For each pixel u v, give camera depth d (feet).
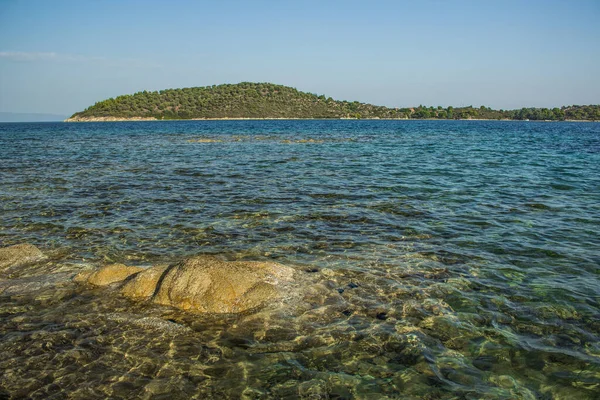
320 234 38.93
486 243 36.17
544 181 64.90
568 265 31.24
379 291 27.09
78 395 17.87
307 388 18.34
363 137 184.44
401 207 48.60
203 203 51.39
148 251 35.01
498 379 18.84
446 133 227.61
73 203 51.90
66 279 29.22
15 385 18.43
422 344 21.42
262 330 22.62
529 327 22.91
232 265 27.48
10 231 40.52
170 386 18.43
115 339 21.85
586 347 21.03
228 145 140.05
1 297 26.43
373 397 17.80
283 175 72.28
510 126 377.30
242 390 18.21
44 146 141.90
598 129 300.40
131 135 215.31
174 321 23.54
